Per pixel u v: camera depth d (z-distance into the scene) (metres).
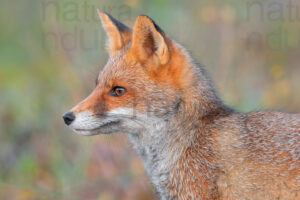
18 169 14.33
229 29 15.63
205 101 9.01
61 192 12.52
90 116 8.74
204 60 14.65
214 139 8.62
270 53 17.11
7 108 16.73
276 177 8.24
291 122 8.62
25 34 19.70
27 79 18.48
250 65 15.85
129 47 9.19
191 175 8.65
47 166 14.10
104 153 13.12
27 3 22.41
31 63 18.95
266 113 8.98
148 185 12.56
